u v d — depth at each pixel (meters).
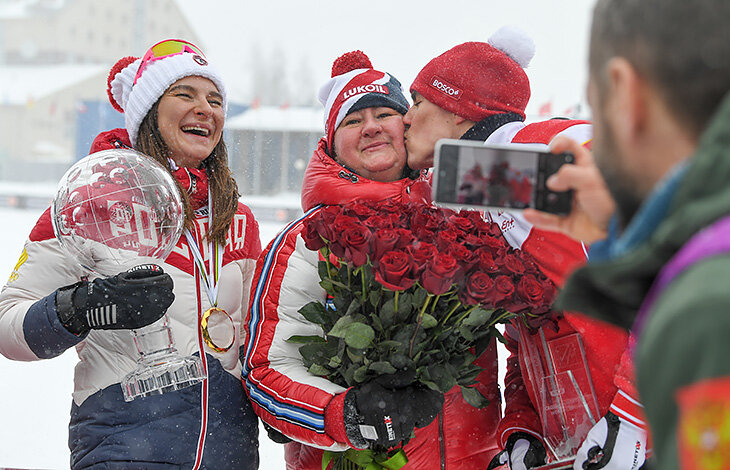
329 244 1.30
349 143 1.69
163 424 1.45
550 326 1.36
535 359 1.48
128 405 1.45
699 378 0.41
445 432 1.52
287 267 1.53
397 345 1.30
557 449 1.41
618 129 0.53
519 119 1.66
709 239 0.44
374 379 1.34
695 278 0.43
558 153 0.84
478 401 1.40
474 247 1.29
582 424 1.38
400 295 1.32
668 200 0.48
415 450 1.49
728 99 0.45
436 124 1.64
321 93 1.86
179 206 1.40
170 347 1.42
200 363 1.40
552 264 1.38
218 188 1.64
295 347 1.49
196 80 1.61
